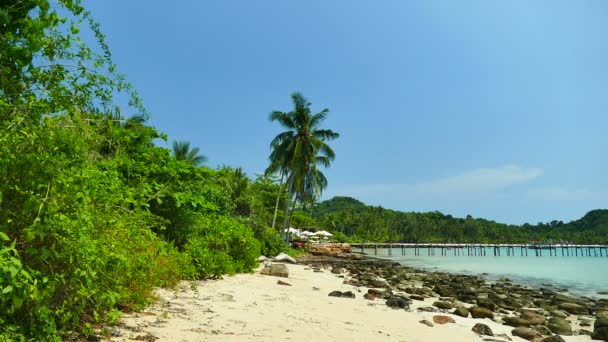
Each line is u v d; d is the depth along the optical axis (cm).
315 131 4059
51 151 313
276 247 2919
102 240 403
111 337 435
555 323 1004
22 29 344
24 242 323
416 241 11812
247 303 770
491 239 13562
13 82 322
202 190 1537
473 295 1527
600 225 17862
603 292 1991
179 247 1070
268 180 5431
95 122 376
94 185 376
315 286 1305
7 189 298
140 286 542
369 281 1656
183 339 467
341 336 598
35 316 338
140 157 956
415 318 875
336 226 10944
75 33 351
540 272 3372
